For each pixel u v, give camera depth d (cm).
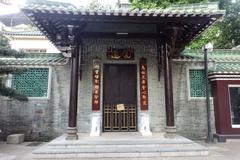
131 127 1000
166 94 855
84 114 1011
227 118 1057
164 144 768
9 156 753
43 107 1073
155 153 726
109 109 1008
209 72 1112
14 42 2167
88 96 1020
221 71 1063
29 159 714
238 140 1042
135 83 1035
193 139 1073
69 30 774
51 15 720
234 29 2175
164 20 762
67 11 700
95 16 734
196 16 735
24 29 2380
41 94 1082
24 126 1063
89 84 1023
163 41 920
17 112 1070
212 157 736
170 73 859
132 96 1026
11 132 1060
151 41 1047
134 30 929
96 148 738
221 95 1069
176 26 784
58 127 1061
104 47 1032
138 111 1005
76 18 740
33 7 681
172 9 746
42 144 979
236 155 769
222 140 1030
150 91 1030
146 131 913
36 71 1091
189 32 866
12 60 1077
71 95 823
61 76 1091
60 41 849
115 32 951
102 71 1023
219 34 2197
